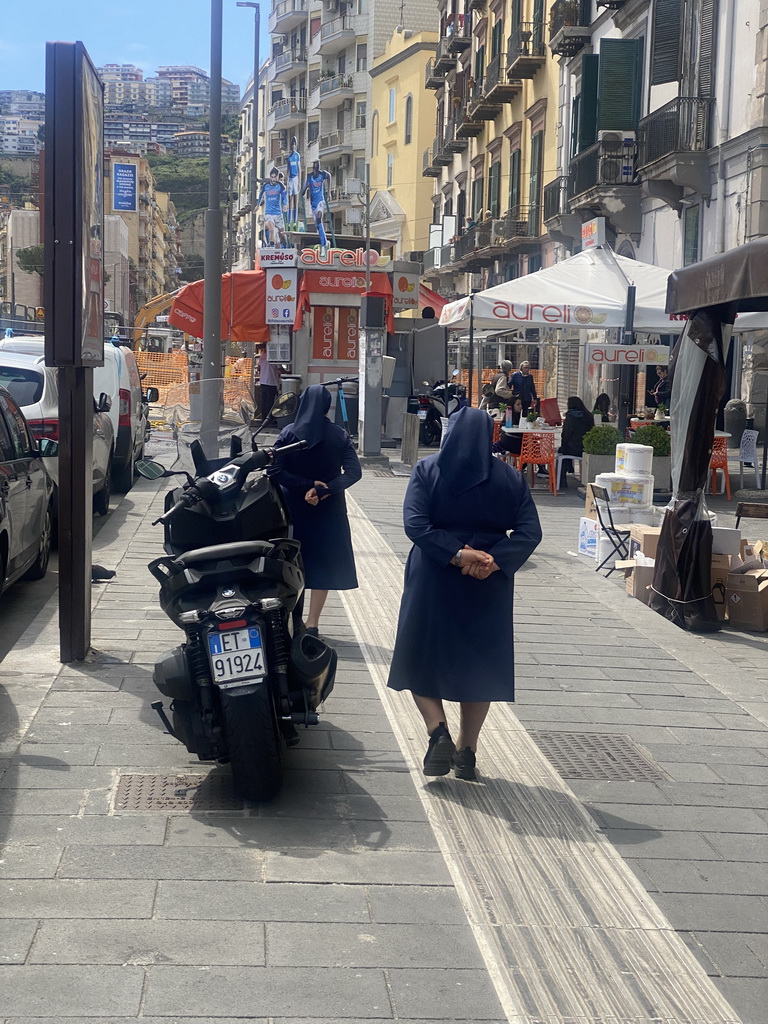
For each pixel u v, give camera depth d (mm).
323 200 32344
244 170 113688
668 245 26562
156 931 3783
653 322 17562
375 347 21000
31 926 3771
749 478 19844
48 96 6535
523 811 5016
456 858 4484
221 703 4762
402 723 6145
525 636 8344
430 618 5188
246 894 4086
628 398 28391
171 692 4895
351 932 3854
